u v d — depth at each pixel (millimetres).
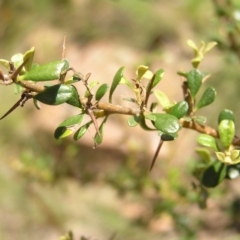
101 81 839
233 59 415
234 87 822
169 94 796
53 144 826
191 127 291
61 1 1121
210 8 937
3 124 922
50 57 1031
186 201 465
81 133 261
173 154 690
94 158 770
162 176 582
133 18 1015
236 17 402
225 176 295
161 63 796
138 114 267
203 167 336
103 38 1015
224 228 525
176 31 989
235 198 486
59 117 887
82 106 258
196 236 511
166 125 258
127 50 976
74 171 518
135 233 652
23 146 877
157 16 1024
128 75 732
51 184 523
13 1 1140
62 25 1088
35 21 1112
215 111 807
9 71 241
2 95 979
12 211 795
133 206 734
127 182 503
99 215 751
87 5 1086
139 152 637
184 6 1000
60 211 779
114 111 265
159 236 603
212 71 842
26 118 925
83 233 746
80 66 901
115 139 758
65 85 244
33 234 774
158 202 497
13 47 1103
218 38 418
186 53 929
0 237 785
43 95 242
